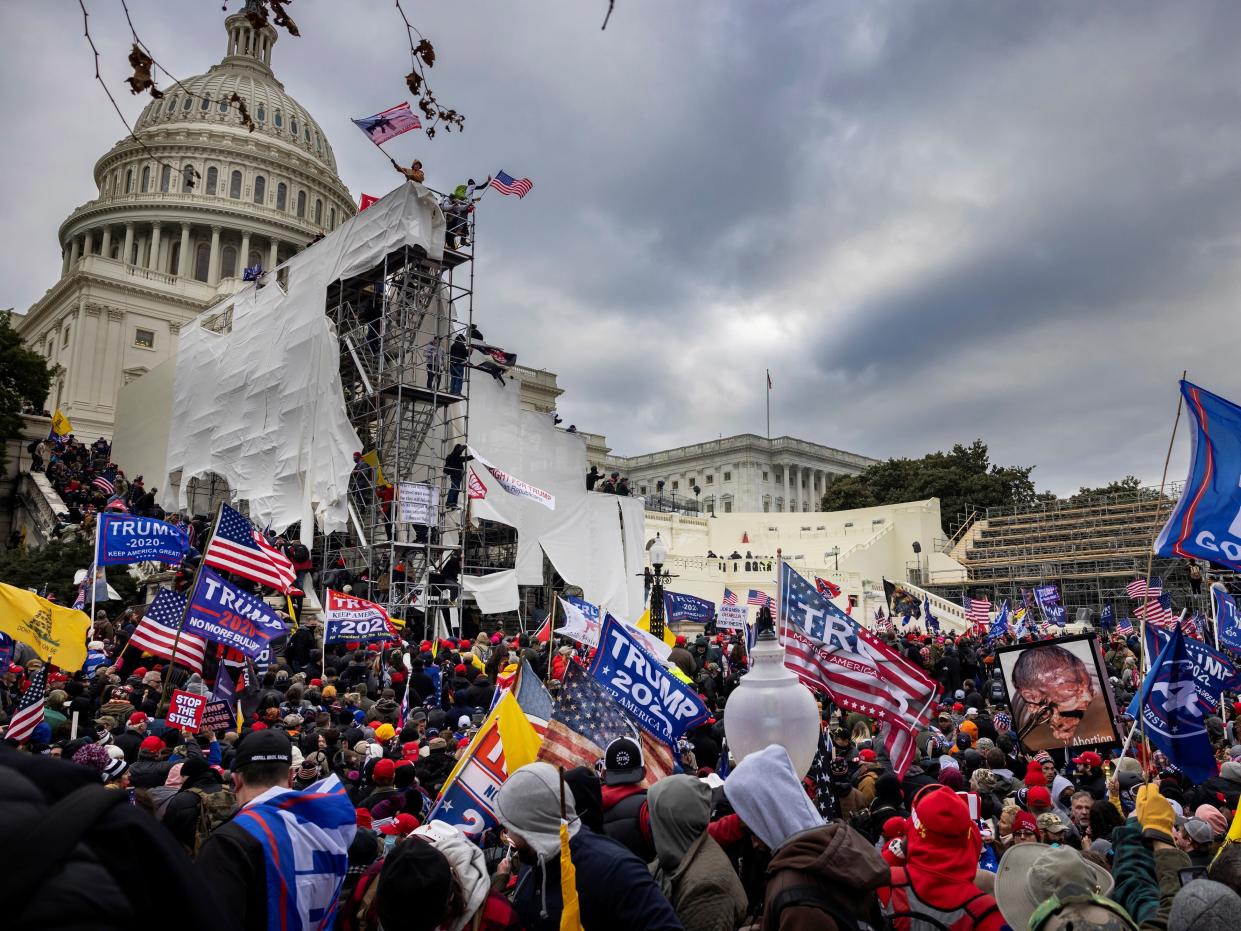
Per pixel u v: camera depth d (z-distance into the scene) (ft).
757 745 18.02
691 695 26.03
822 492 388.78
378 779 24.93
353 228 106.63
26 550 109.19
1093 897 12.39
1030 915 14.11
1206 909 10.84
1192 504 24.54
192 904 5.07
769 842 12.82
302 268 114.52
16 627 38.14
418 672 48.34
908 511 243.60
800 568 190.90
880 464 311.27
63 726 33.06
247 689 36.76
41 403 174.91
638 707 25.59
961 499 288.71
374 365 110.32
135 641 38.37
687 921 13.17
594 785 13.75
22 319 284.20
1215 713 42.68
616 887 12.11
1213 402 25.00
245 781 13.89
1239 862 13.89
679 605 77.97
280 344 114.01
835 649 27.99
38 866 4.42
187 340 135.54
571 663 20.70
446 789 19.17
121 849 4.88
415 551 100.63
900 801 23.45
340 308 112.37
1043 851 14.71
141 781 24.00
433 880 11.57
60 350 251.80
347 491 98.68
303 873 12.67
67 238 303.07
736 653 73.87
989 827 25.80
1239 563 23.63
